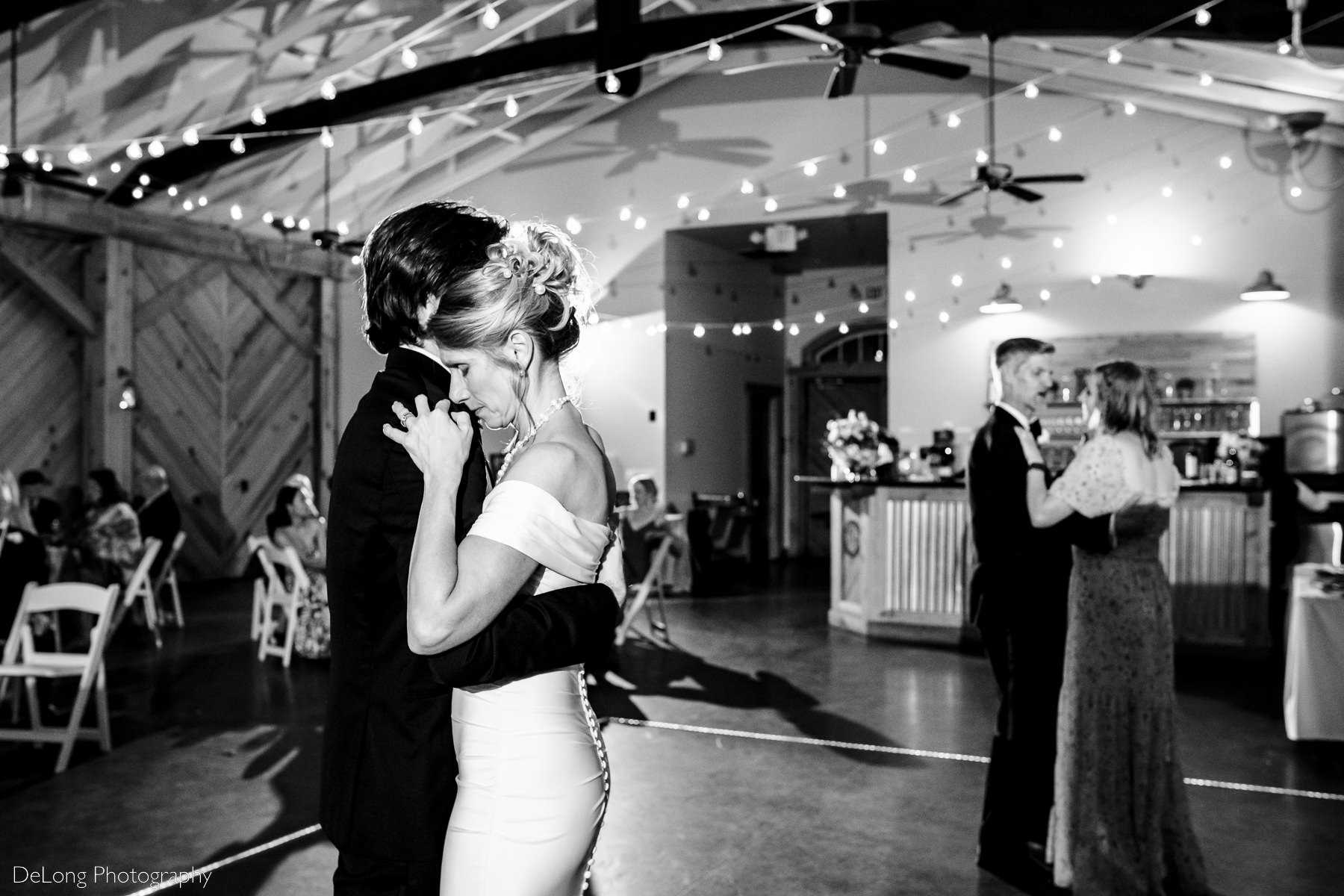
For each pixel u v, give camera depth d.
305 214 11.48
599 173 11.98
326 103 9.02
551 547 1.38
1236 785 4.23
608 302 12.02
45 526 7.95
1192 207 9.80
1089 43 8.26
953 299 10.53
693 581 10.95
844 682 6.26
